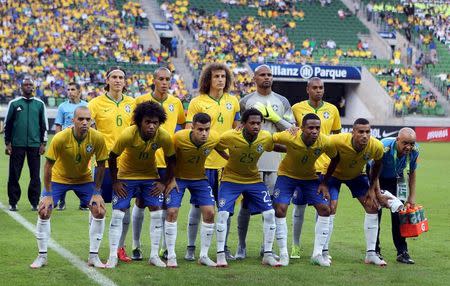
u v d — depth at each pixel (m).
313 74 51.78
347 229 15.22
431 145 47.62
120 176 11.25
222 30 56.72
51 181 11.20
